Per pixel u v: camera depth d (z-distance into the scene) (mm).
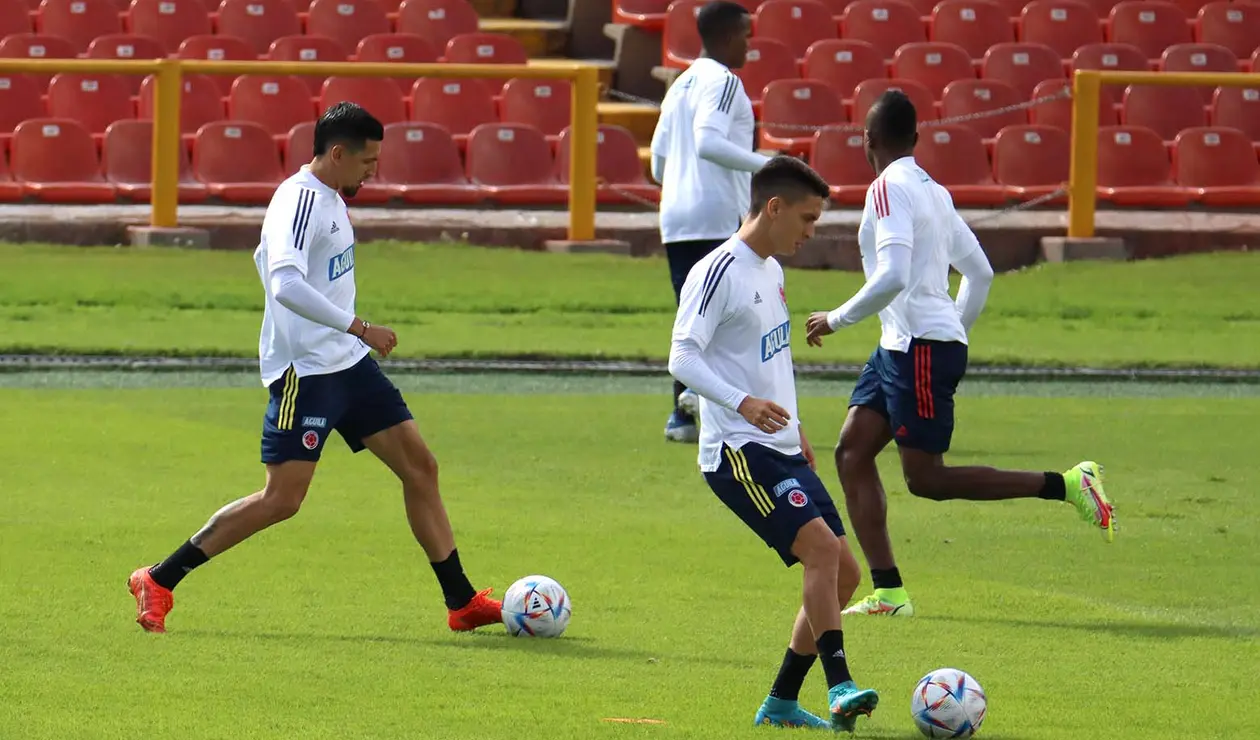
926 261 29328
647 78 87250
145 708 21000
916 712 20812
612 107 85000
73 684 22156
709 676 23688
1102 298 67125
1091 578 31328
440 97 80062
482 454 42094
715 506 36875
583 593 29000
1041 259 74312
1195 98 83812
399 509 35656
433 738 19938
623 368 55125
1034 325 63312
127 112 78500
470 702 21781
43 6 83438
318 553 31500
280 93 78688
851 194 75312
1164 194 78000
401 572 30188
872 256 29766
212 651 24297
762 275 21688
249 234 70562
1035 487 29500
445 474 39594
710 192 43250
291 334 25594
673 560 31703
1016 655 25672
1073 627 27641
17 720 20297
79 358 53844
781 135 77625
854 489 29172
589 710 21484
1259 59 85188
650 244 73062
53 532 32406
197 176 74188
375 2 85938
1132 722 21672
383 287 64000
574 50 91500
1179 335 62156
